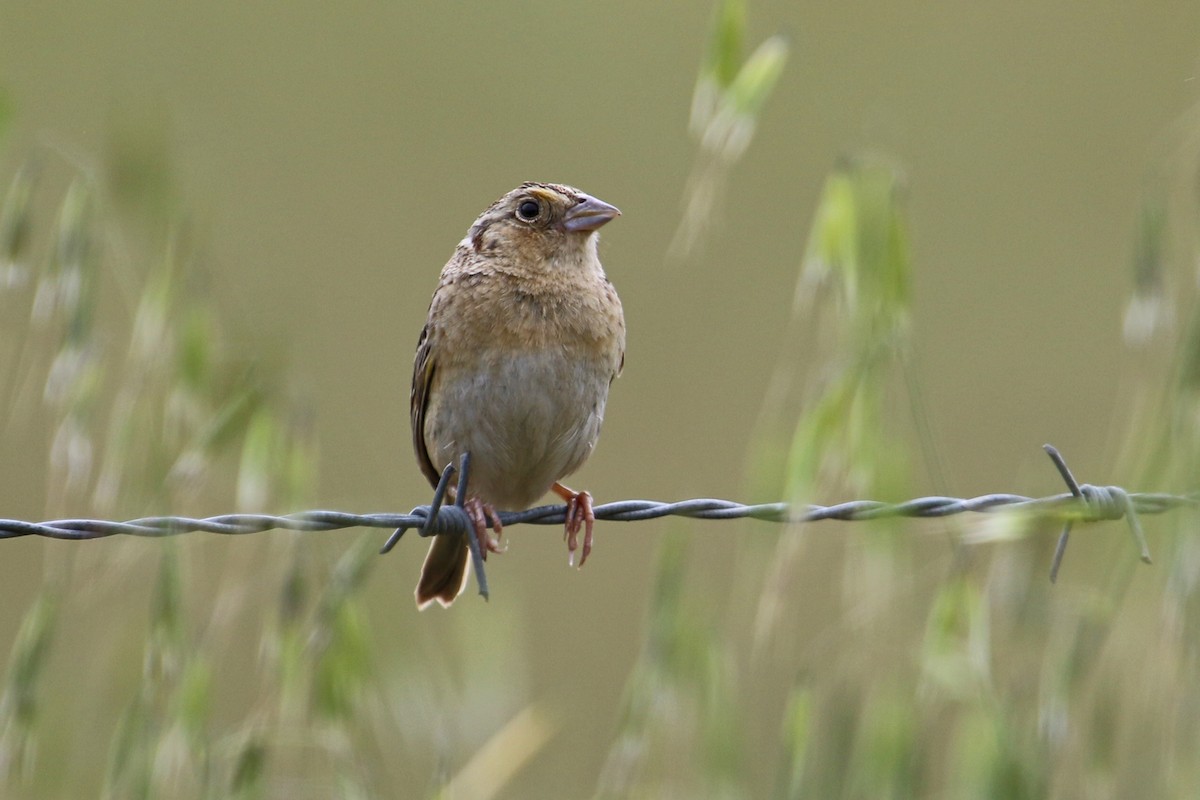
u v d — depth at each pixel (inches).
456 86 706.8
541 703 477.4
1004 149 708.7
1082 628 354.9
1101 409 660.7
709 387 666.2
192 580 384.8
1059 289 685.3
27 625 371.6
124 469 374.0
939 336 684.1
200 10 689.0
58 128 657.0
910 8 727.7
